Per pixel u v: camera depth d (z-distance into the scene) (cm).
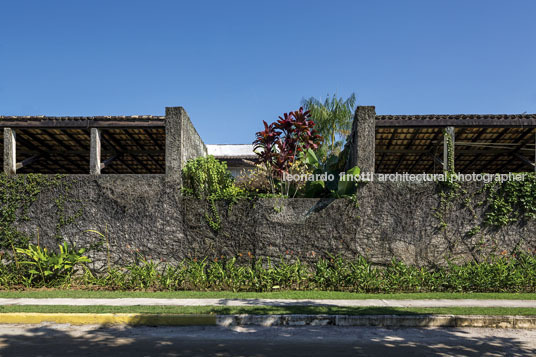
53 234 1149
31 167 1830
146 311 731
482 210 1134
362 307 787
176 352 541
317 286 1044
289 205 1155
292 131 1252
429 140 1436
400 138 1420
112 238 1148
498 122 1176
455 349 568
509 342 608
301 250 1136
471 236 1127
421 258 1124
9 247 1146
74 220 1154
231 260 1076
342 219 1143
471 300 871
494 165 1777
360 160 1165
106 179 1170
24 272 1125
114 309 747
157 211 1156
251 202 1157
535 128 1255
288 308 770
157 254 1142
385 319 707
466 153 1552
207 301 846
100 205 1160
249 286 1040
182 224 1152
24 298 888
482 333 661
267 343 595
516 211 1127
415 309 763
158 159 1759
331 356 531
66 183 1168
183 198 1162
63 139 1418
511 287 1002
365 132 1171
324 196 1325
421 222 1137
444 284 1002
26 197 1161
